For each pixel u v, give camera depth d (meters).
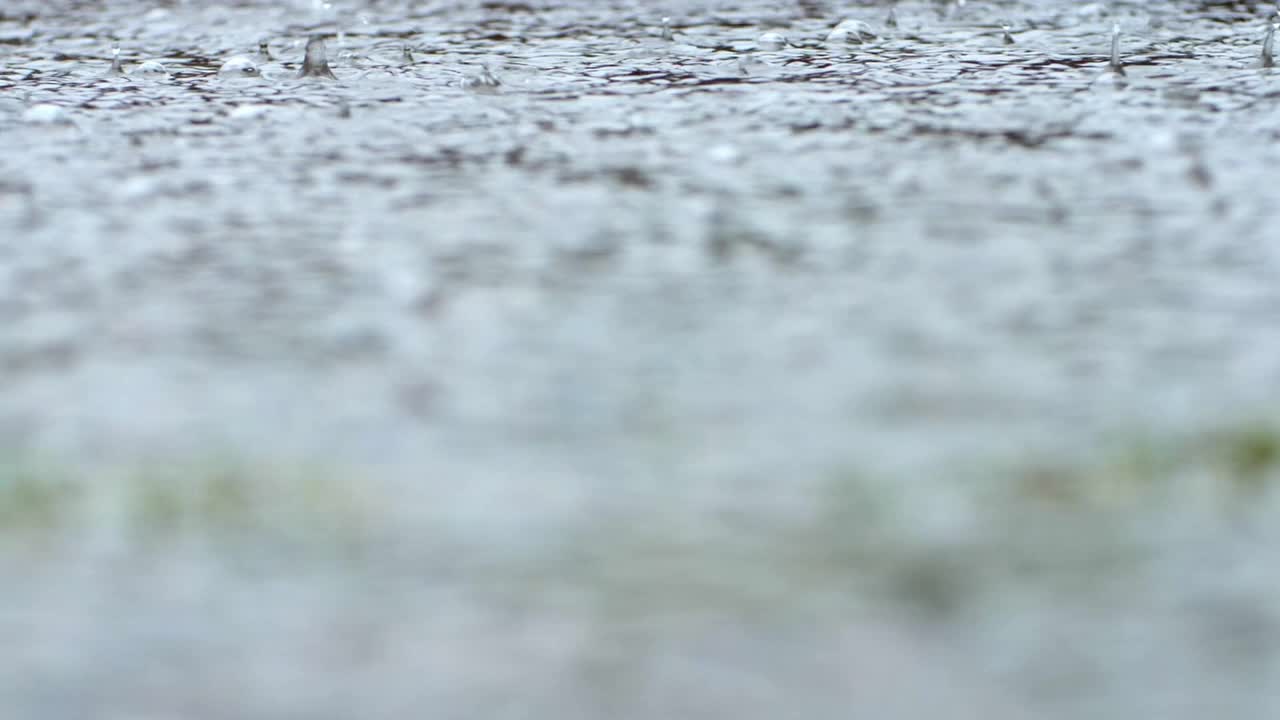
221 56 2.44
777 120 1.86
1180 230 1.37
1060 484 0.89
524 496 0.88
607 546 0.83
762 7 2.94
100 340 1.12
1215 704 0.69
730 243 1.34
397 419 0.99
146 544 0.84
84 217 1.44
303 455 0.94
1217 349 1.08
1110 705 0.69
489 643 0.74
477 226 1.40
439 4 3.01
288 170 1.62
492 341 1.11
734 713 0.69
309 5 3.03
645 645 0.74
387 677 0.72
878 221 1.40
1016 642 0.74
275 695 0.71
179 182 1.57
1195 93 2.01
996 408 0.99
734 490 0.89
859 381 1.04
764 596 0.78
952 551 0.82
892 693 0.70
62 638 0.75
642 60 2.35
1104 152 1.67
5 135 1.82
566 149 1.71
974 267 1.27
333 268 1.28
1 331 1.14
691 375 1.05
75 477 0.91
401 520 0.86
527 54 2.41
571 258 1.30
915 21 2.76
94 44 2.60
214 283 1.25
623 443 0.95
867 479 0.90
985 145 1.71
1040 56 2.36
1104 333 1.12
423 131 1.82
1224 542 0.82
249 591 0.79
